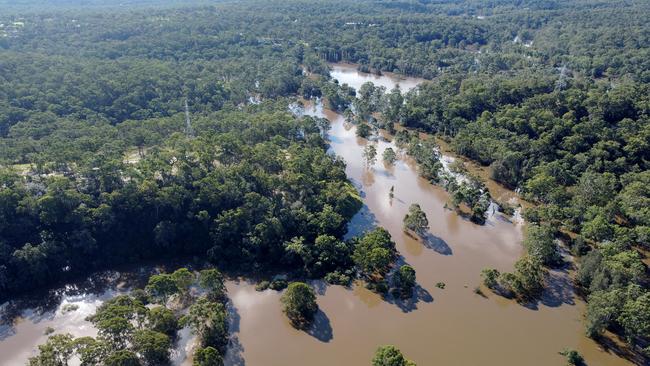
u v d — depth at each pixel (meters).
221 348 102.75
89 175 138.38
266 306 117.12
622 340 108.62
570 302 121.25
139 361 92.00
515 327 112.88
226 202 144.00
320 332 109.25
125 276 128.50
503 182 183.00
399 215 159.75
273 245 134.12
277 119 199.75
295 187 150.88
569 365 101.44
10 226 122.69
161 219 138.88
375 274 129.75
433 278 128.88
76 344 91.19
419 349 105.31
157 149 163.50
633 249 139.25
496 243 145.62
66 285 124.06
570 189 163.75
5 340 106.12
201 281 115.81
